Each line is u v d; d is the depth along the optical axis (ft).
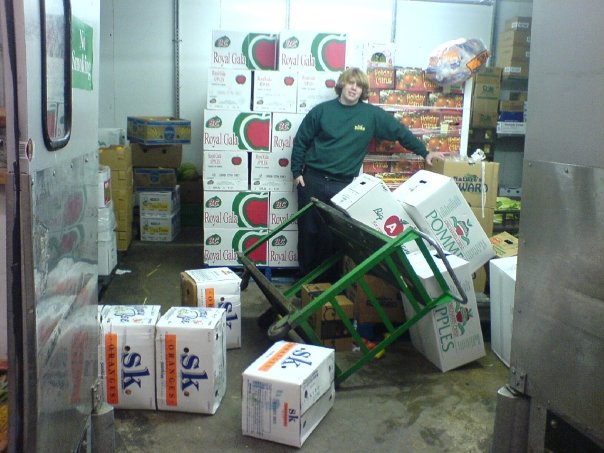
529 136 5.93
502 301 10.02
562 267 5.57
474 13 20.11
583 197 5.25
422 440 7.86
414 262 9.80
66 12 4.45
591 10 5.09
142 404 8.30
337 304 8.87
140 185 17.71
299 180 13.24
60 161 4.39
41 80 3.87
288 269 14.80
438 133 13.85
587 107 5.17
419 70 13.57
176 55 19.54
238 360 10.05
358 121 12.89
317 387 7.98
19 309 3.79
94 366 5.86
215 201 13.84
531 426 6.19
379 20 19.81
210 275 10.50
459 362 9.91
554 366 5.78
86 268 5.39
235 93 13.47
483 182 12.28
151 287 13.57
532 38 5.83
